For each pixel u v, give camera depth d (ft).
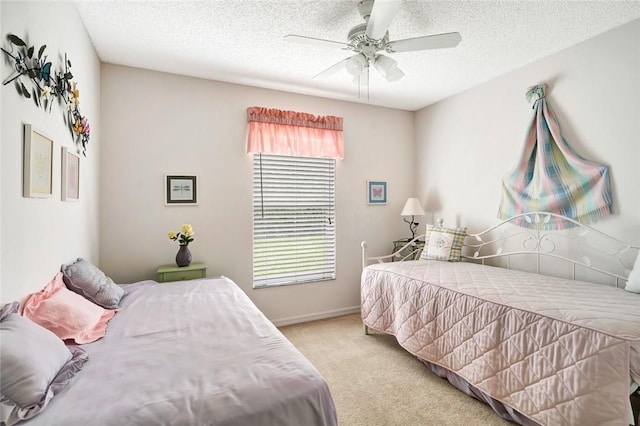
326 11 6.79
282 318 11.36
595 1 6.49
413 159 13.85
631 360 4.43
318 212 12.04
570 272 8.39
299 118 11.30
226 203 10.46
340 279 12.39
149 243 9.48
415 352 7.96
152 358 3.97
